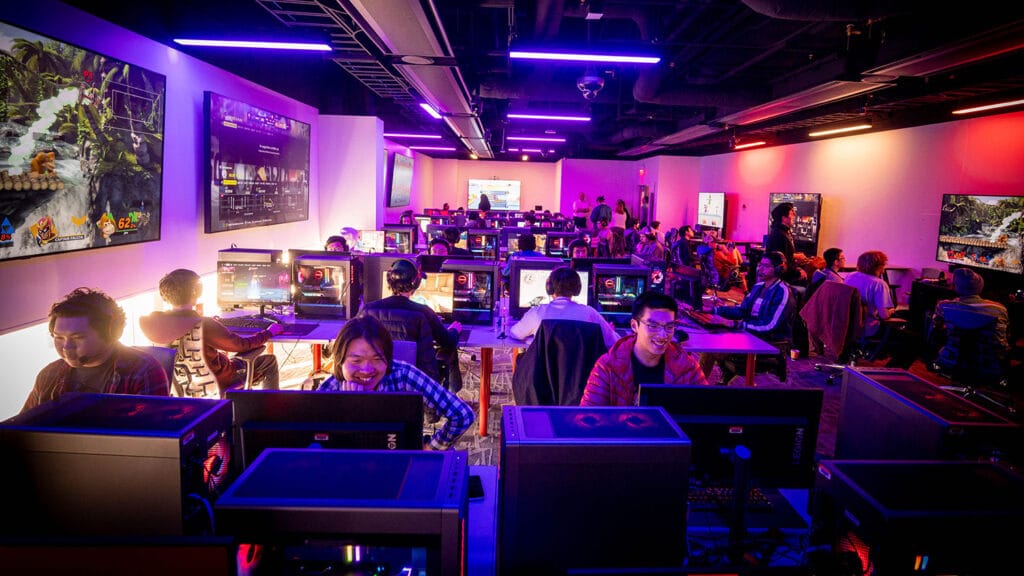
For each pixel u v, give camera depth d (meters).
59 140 3.46
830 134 10.22
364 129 8.86
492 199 21.03
